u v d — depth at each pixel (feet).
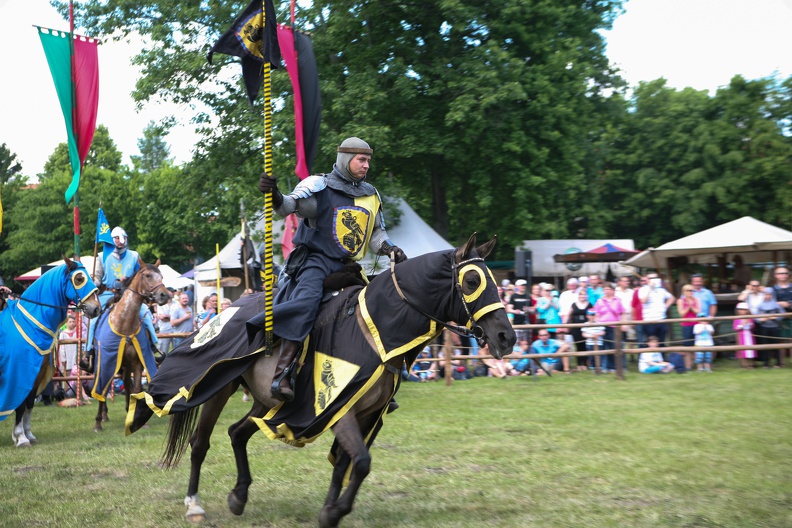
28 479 21.85
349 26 61.36
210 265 66.59
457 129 62.80
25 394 27.37
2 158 184.44
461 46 64.13
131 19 64.39
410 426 28.60
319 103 45.83
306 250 16.60
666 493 18.65
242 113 61.21
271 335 15.52
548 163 67.46
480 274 14.85
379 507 18.04
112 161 176.35
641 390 36.47
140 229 139.23
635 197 113.09
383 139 57.36
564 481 20.07
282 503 18.75
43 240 142.31
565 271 84.58
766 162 104.99
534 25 63.77
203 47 63.82
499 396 36.40
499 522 16.58
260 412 17.35
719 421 27.86
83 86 36.55
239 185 64.54
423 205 84.33
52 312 28.45
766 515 16.71
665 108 114.62
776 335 43.01
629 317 43.68
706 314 44.06
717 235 50.34
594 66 76.95
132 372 32.94
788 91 111.04
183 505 18.70
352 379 14.87
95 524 17.17
